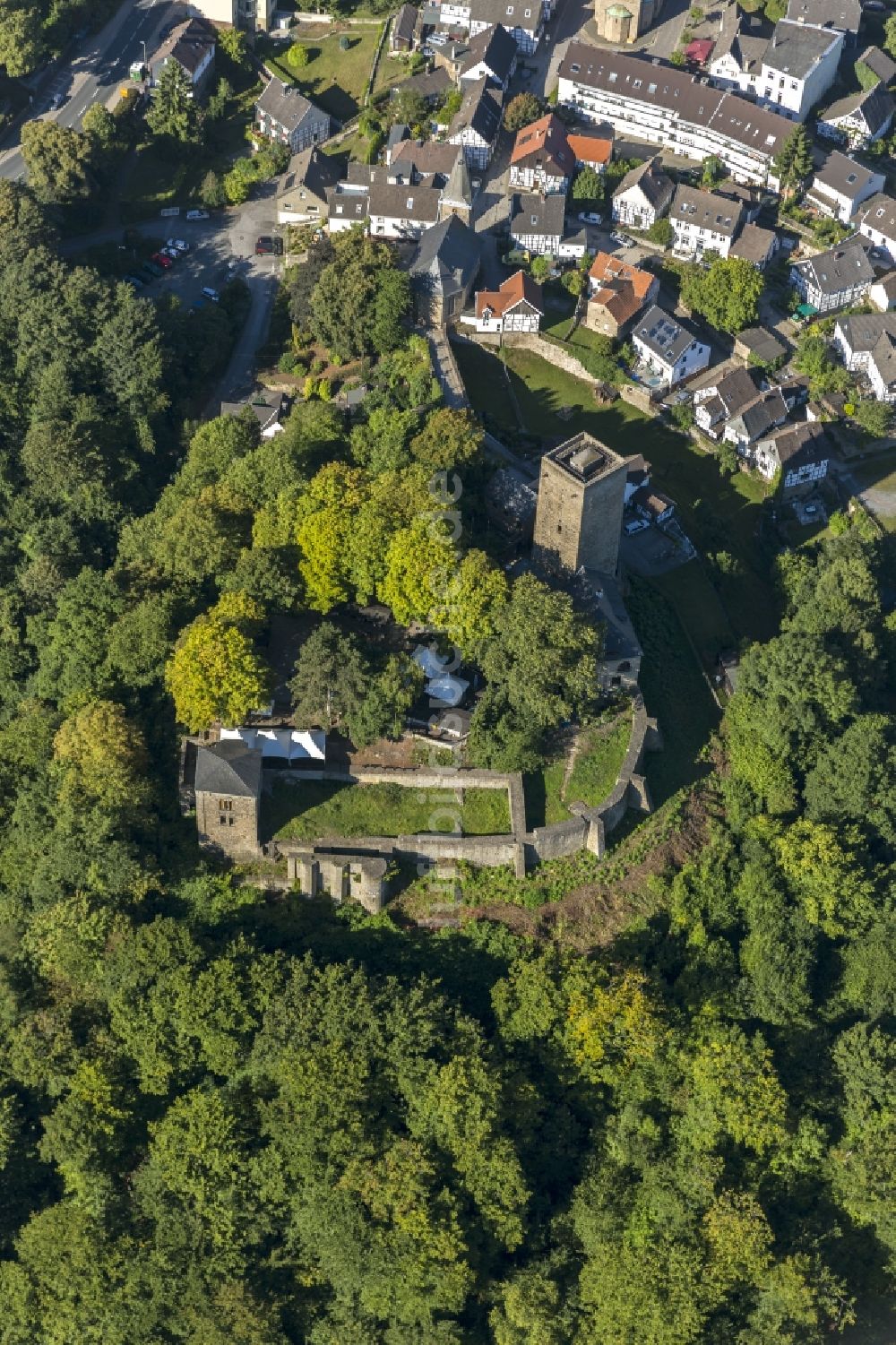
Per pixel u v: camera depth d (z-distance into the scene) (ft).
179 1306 542.98
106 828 590.96
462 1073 538.88
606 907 609.42
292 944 594.65
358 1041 548.72
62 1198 578.25
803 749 654.12
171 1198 556.92
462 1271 521.65
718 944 605.73
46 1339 556.51
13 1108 577.84
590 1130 570.46
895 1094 574.56
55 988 589.32
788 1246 551.18
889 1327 557.33
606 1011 561.43
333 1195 532.73
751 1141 557.33
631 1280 526.16
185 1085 573.33
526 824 605.31
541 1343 518.37
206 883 599.16
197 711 599.57
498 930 596.70
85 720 606.14
